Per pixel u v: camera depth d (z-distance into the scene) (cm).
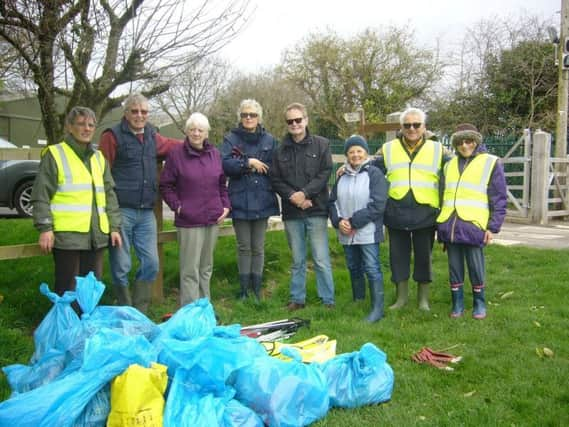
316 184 554
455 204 532
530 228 1151
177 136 2880
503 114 2259
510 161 1266
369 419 337
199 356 313
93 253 463
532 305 576
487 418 334
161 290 593
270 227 729
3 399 351
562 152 1332
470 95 2309
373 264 543
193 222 522
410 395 369
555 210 1302
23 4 443
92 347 306
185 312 370
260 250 595
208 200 525
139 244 513
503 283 666
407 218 551
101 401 295
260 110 571
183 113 2666
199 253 531
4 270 600
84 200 444
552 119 2053
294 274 579
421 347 460
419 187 548
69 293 374
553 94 2125
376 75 2941
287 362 338
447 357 433
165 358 320
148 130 509
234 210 573
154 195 512
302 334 486
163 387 299
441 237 540
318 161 560
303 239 578
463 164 538
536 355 438
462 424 329
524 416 340
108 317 379
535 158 1215
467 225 524
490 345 459
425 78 2894
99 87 513
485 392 374
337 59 2944
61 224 437
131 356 306
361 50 2922
